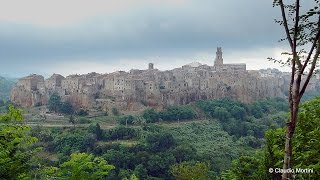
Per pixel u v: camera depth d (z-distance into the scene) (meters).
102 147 107.81
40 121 144.00
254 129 150.25
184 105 175.50
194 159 102.56
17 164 18.98
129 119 145.00
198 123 152.25
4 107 158.62
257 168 25.11
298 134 20.22
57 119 150.25
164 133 117.31
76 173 21.47
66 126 131.88
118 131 124.56
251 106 185.25
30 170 20.27
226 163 103.12
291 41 15.31
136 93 172.75
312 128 20.31
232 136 141.62
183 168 59.28
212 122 157.38
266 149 23.88
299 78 15.07
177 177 61.31
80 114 160.62
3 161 18.75
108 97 175.62
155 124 144.50
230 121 160.25
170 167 93.06
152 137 113.69
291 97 15.29
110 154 97.50
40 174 21.23
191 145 119.38
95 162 24.28
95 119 148.62
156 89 175.75
